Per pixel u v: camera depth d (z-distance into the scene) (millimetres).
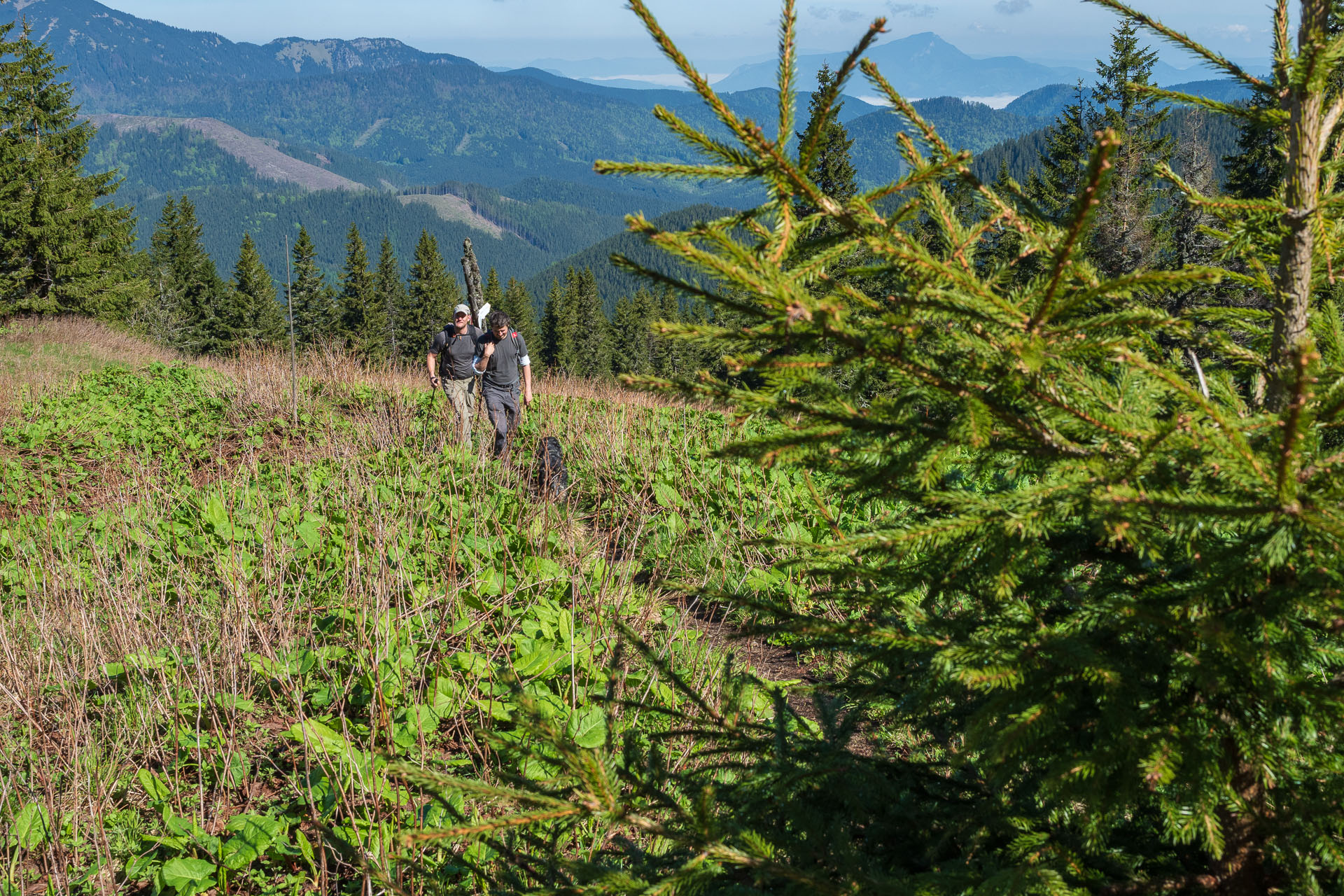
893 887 1445
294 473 7590
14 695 3613
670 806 1716
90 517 6688
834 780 1774
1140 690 1402
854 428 1485
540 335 94312
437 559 5387
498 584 4820
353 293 81688
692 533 6043
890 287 1649
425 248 82812
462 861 2148
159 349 25578
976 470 1632
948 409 1541
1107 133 1067
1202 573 1456
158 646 4199
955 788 1849
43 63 40594
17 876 2889
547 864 1847
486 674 3820
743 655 4031
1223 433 1256
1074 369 1491
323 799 3154
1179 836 1307
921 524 1398
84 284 38969
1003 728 1467
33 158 38312
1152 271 1273
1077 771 1319
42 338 22188
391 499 6293
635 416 9250
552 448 7176
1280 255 1635
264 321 76062
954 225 1548
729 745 2049
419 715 3346
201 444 9805
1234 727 1372
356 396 11578
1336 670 1605
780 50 1265
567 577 4766
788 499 6336
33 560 5145
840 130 20922
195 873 2854
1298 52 1369
